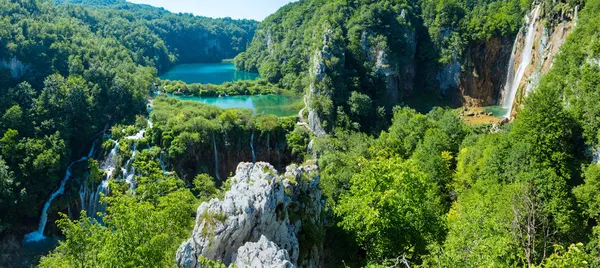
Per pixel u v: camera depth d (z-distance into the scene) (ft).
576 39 197.16
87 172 233.35
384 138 229.45
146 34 641.40
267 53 652.07
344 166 194.70
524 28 344.28
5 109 234.17
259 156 280.10
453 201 162.71
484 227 94.17
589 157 144.46
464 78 396.16
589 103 150.10
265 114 314.96
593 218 123.34
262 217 88.07
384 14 390.01
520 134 153.69
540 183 124.47
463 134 224.94
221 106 386.73
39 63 284.61
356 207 108.17
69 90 254.68
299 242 101.40
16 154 215.31
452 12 404.36
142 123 269.03
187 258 80.23
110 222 89.81
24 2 347.36
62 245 106.11
